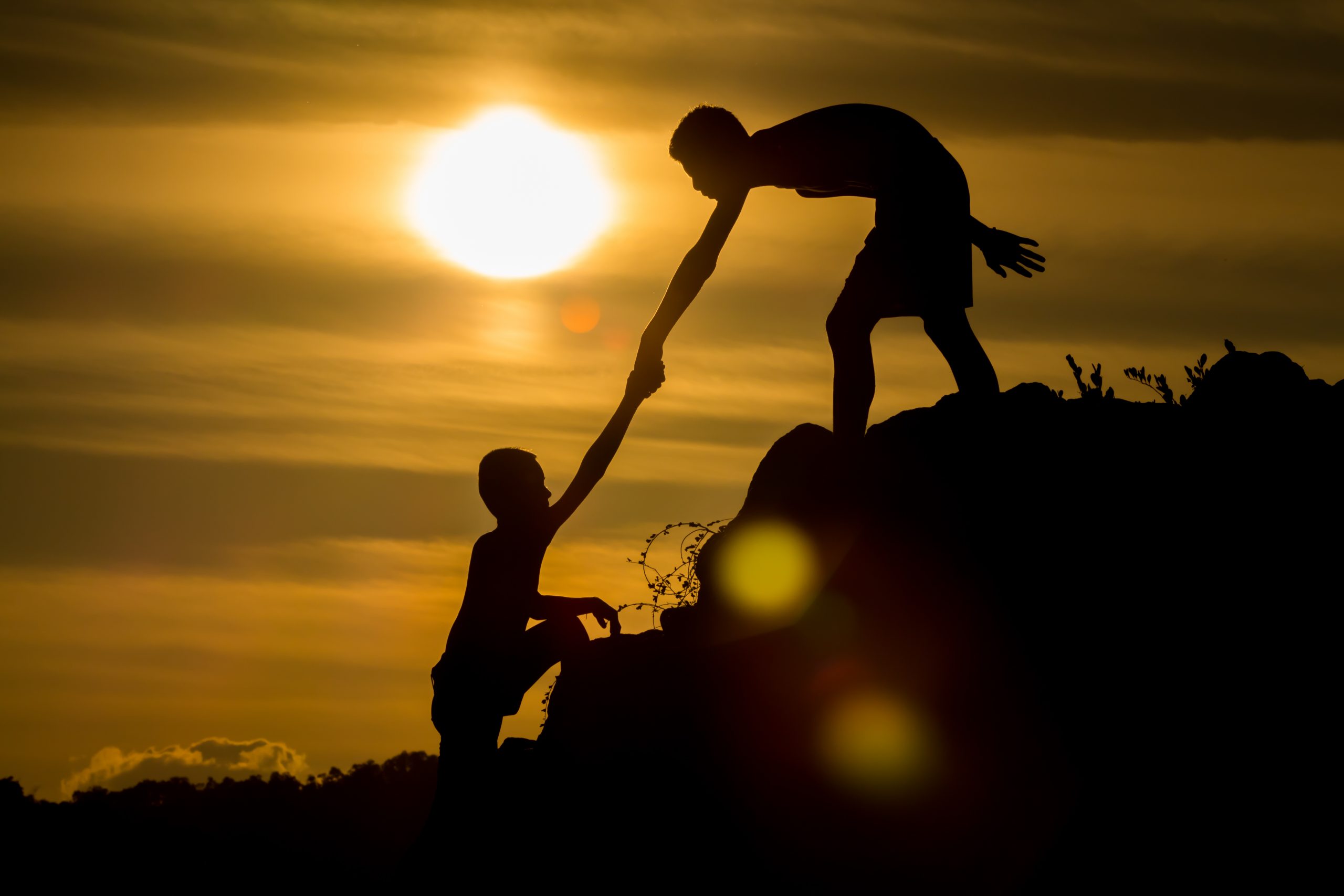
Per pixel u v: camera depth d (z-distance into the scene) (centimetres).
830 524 1117
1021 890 890
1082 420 1066
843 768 974
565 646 1123
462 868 1041
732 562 1148
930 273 1110
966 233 1129
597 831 1031
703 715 1041
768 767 994
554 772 1074
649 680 1084
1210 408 1059
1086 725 920
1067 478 1027
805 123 1133
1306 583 943
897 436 1119
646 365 1090
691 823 1003
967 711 954
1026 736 931
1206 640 934
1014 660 957
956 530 1023
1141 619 948
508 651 1096
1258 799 874
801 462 1167
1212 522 980
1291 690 905
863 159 1123
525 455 1154
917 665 980
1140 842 874
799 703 1010
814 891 944
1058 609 965
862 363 1148
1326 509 971
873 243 1134
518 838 1047
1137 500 1001
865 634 1009
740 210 1109
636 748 1061
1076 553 986
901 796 950
